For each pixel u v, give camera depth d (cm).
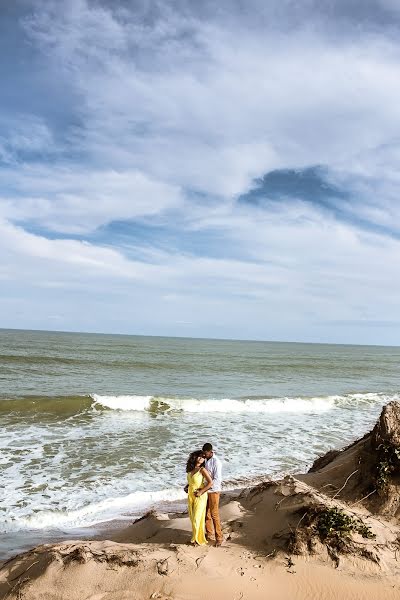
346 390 3238
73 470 1177
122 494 1034
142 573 512
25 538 794
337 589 496
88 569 520
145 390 2739
